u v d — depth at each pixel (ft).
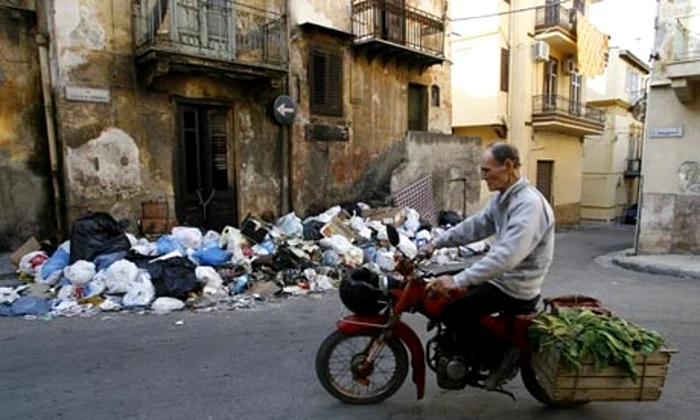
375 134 44.21
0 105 27.71
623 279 29.04
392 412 11.03
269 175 36.94
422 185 43.09
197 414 10.93
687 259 34.76
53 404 11.43
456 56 64.34
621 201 95.35
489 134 64.08
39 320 18.29
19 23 28.07
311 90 38.83
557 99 67.77
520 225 9.35
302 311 20.04
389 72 45.09
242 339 16.24
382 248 31.24
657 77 37.01
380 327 10.91
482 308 10.23
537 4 62.69
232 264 24.40
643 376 9.56
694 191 36.17
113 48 28.86
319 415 10.89
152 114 30.68
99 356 14.56
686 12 35.45
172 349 15.20
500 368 10.48
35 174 29.01
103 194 28.96
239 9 33.78
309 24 37.42
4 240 28.14
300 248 26.96
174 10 28.43
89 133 28.27
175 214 31.99
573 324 9.90
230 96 34.35
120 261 21.30
